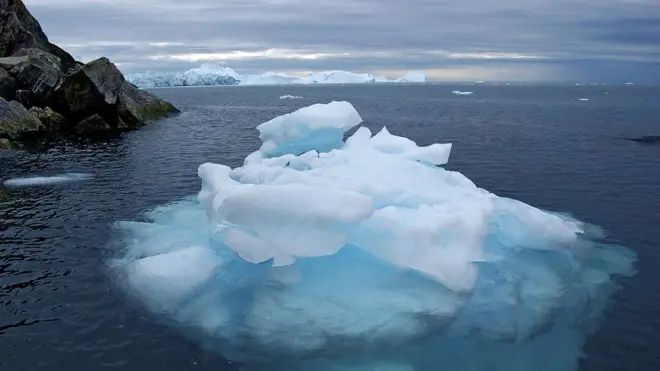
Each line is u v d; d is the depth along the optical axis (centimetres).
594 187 2027
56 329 983
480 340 957
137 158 2698
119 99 4209
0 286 1151
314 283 1101
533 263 1244
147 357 905
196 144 3216
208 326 999
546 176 2227
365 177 1327
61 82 3950
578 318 1029
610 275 1216
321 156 1539
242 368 884
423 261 1095
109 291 1134
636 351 925
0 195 1905
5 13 4522
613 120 4719
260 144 3225
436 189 1326
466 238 1149
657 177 2183
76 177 2222
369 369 884
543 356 915
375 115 5591
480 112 5922
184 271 1154
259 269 1147
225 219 1121
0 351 909
